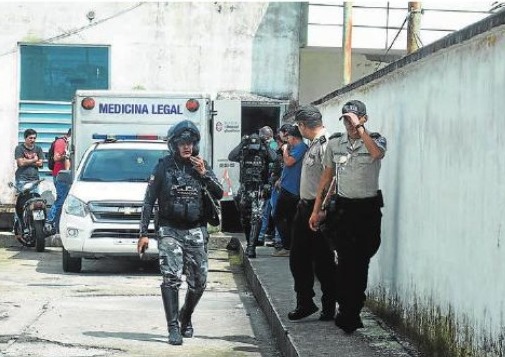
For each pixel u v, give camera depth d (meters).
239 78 23.41
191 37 23.30
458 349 6.96
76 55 23.22
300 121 9.48
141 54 23.25
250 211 15.55
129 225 14.42
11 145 23.12
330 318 9.57
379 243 8.71
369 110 10.58
